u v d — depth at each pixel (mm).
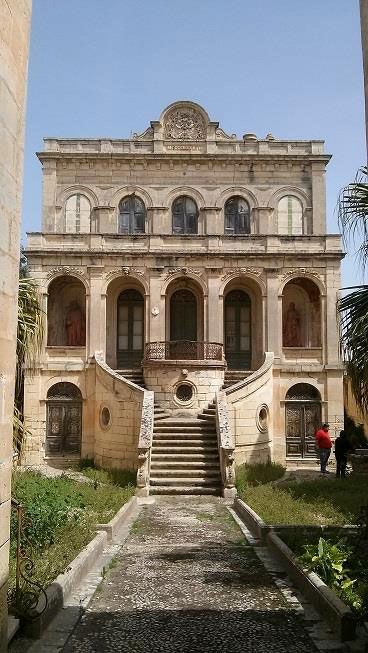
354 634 7750
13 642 7570
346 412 34656
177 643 7668
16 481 15781
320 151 33188
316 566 9703
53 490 14367
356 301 15266
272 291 30109
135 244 30453
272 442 27688
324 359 29797
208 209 32531
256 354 31750
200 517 16156
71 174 32812
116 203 32625
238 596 9469
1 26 6312
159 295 29922
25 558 8516
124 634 7953
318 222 32781
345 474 23297
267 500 16766
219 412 22875
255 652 7395
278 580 10305
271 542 12336
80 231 32469
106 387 26422
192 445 22203
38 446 28594
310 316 32344
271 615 8641
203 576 10562
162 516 16312
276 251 30281
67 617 8484
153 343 28094
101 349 29406
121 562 11523
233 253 30125
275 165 33094
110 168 32844
